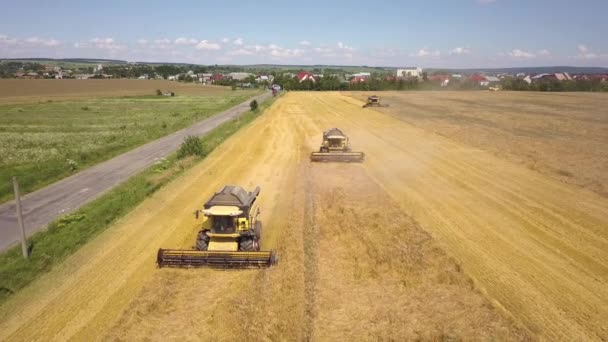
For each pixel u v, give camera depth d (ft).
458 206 63.93
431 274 42.83
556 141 118.42
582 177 79.66
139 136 137.28
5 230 57.06
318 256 46.85
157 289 39.81
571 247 49.44
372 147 111.55
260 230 51.01
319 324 34.63
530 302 37.76
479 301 37.91
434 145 113.80
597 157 96.99
